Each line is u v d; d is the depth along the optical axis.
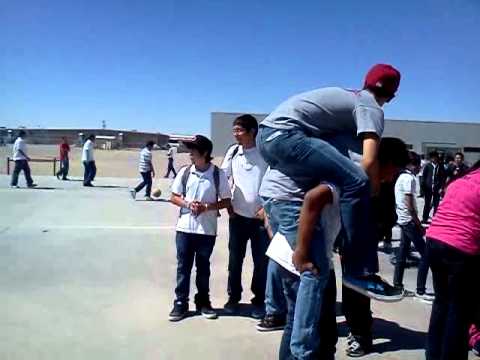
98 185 20.42
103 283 6.35
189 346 4.40
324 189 2.69
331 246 2.86
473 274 3.46
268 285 4.73
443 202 3.67
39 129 117.69
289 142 2.75
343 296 4.35
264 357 4.20
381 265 8.14
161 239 9.26
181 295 5.09
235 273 5.32
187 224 5.07
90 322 4.95
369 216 2.76
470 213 3.44
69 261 7.42
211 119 48.66
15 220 10.82
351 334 4.36
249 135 5.10
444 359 3.54
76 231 9.73
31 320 4.95
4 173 26.11
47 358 4.08
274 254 3.05
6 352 4.16
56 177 23.86
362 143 2.82
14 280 6.35
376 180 2.80
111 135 120.38
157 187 20.56
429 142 48.19
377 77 2.97
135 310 5.35
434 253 3.58
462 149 48.41
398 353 4.37
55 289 6.02
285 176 3.01
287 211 2.99
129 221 11.18
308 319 2.77
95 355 4.17
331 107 2.81
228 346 4.41
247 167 5.16
